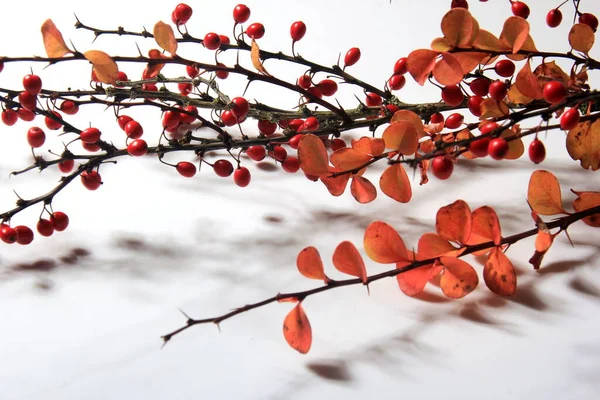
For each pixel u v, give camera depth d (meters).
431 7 0.82
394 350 0.56
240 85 0.73
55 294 0.59
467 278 0.56
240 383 0.54
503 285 0.56
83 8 0.82
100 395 0.54
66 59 0.58
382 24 0.80
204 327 0.57
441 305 0.58
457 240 0.56
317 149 0.57
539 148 0.55
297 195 0.65
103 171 0.67
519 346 0.56
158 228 0.63
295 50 0.77
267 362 0.55
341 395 0.54
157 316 0.57
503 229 0.62
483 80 0.58
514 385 0.54
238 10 0.62
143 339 0.56
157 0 0.83
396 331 0.56
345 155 0.57
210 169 0.67
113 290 0.59
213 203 0.64
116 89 0.61
